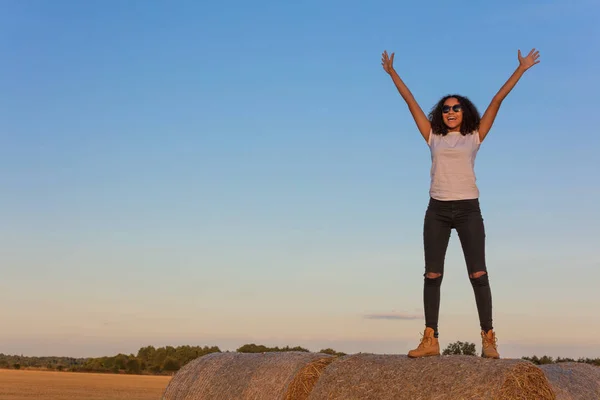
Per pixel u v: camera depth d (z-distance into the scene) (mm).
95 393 36219
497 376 7188
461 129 7801
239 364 10609
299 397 9406
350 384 8062
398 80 8289
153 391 38750
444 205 7648
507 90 7738
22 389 38438
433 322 7809
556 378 8359
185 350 60375
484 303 7531
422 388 7434
